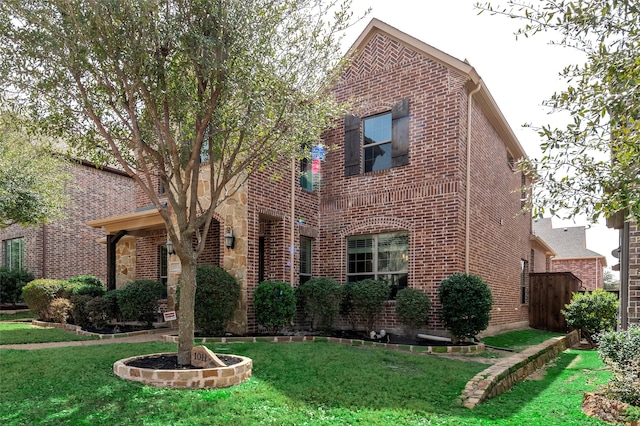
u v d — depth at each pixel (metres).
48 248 17.31
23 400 4.78
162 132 6.79
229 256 10.38
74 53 5.45
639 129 3.31
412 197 10.75
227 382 5.55
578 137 3.63
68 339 9.38
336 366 6.71
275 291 9.81
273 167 11.07
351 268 11.83
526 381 7.07
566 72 4.11
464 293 9.02
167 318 9.89
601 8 3.43
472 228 10.81
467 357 8.27
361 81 11.94
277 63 6.67
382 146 11.69
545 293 15.46
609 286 39.12
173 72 6.24
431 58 10.74
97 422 4.22
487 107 11.98
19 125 7.25
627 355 5.45
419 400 5.41
